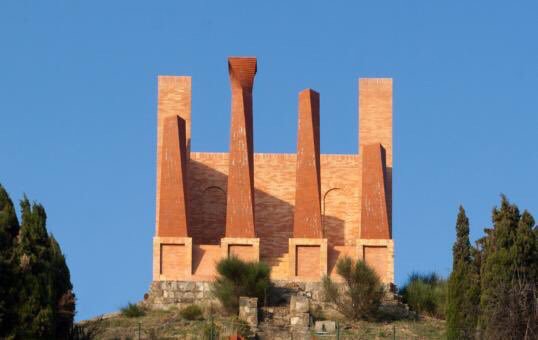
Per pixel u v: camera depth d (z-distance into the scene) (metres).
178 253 195.88
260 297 188.75
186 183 198.75
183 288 194.62
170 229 196.38
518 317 159.62
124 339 175.88
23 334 158.62
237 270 189.00
